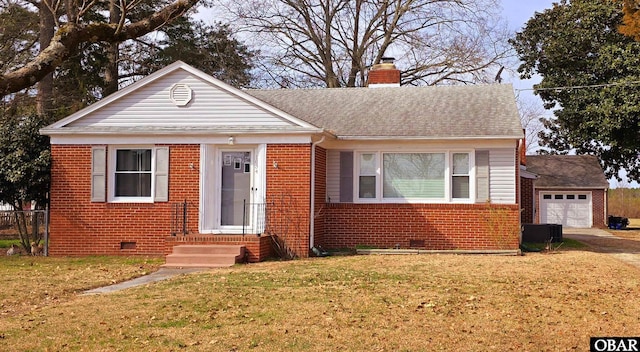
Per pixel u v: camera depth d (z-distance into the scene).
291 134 18.67
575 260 17.45
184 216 18.80
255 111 18.92
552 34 38.34
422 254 19.19
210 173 19.09
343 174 20.72
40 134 19.61
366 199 20.62
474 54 36.84
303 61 39.06
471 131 19.86
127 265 16.81
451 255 18.86
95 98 33.47
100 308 10.61
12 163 19.12
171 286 12.81
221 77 35.78
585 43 36.66
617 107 34.16
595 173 43.06
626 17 14.40
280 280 13.40
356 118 21.80
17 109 31.22
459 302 11.00
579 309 10.53
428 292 11.92
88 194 19.39
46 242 19.61
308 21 37.72
